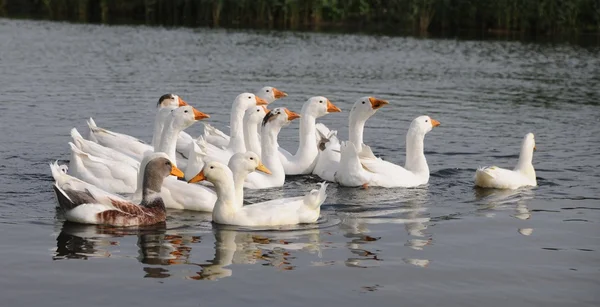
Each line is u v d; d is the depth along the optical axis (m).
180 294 9.95
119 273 10.65
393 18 62.75
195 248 11.83
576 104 28.56
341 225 13.31
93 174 15.16
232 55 40.88
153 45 44.47
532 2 58.69
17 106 25.23
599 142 21.58
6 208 13.89
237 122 17.92
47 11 66.69
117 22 59.00
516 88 32.31
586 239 12.62
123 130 22.31
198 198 14.23
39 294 9.88
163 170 13.55
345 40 50.19
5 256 11.23
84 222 12.98
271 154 16.89
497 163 19.05
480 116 25.62
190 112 15.90
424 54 44.09
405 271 10.96
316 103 18.09
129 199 13.98
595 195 15.75
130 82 30.98
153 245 11.94
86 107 25.50
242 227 13.07
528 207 14.73
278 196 15.89
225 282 10.39
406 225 13.35
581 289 10.42
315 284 10.40
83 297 9.81
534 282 10.66
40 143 20.02
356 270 10.96
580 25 61.38
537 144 21.19
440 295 10.12
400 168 16.75
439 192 16.03
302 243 12.18
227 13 62.22
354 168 16.45
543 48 48.69
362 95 29.23
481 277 10.80
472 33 57.94
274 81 32.16
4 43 42.91
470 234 12.84
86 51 40.84
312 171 18.19
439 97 29.41
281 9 62.34
